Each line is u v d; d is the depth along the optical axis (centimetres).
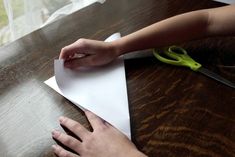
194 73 65
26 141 53
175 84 63
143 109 58
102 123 54
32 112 59
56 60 67
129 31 81
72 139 52
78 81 64
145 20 85
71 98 60
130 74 66
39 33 83
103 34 81
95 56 69
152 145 51
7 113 59
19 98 62
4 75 68
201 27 75
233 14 73
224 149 50
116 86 63
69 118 57
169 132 53
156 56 70
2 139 54
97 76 66
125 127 54
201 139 51
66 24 86
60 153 50
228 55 70
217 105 57
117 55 71
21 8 99
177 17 75
